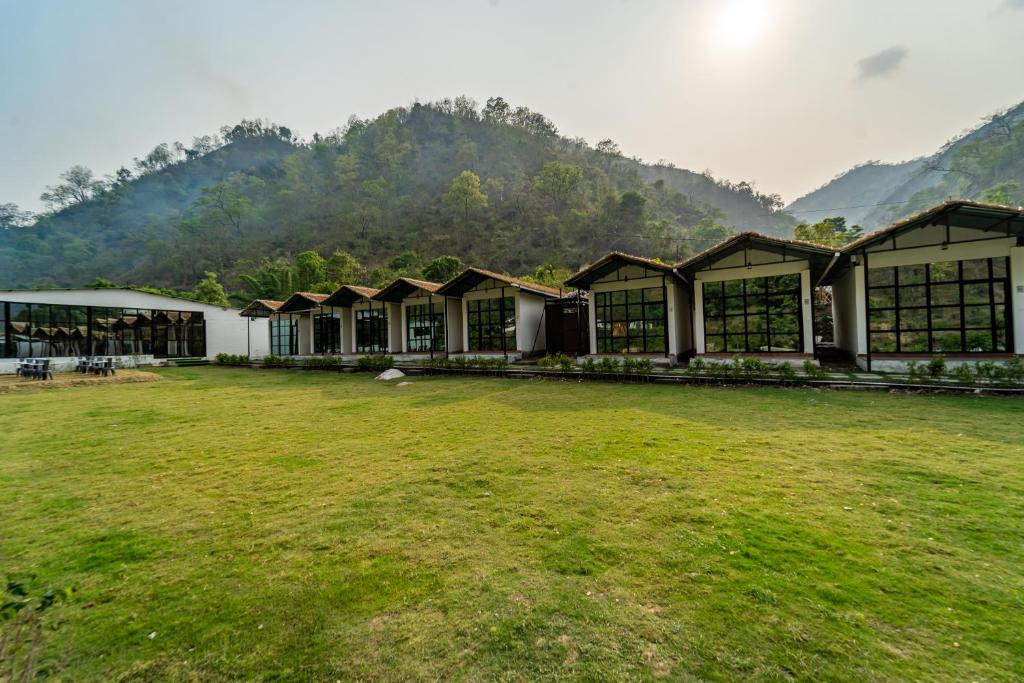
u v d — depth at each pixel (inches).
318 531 139.5
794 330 495.2
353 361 802.2
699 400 347.9
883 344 444.1
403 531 137.2
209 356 1085.8
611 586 104.0
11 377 652.7
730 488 162.6
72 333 862.5
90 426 315.9
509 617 94.0
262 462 218.8
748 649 82.8
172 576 116.1
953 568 107.3
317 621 95.8
